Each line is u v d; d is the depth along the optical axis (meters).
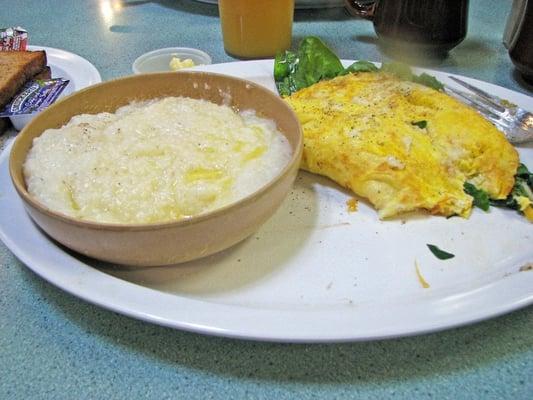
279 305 0.24
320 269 0.26
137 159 0.26
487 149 0.29
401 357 0.21
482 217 0.28
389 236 0.27
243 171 0.26
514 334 0.22
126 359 0.21
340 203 0.30
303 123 0.32
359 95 0.34
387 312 0.21
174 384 0.20
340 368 0.21
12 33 0.45
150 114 0.29
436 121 0.31
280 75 0.39
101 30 0.52
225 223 0.22
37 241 0.24
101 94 0.31
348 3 0.46
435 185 0.29
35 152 0.27
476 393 0.20
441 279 0.25
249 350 0.21
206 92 0.32
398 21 0.42
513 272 0.25
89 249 0.22
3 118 0.36
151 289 0.23
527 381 0.20
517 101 0.35
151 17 0.55
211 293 0.24
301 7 0.54
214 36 0.51
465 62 0.45
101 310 0.23
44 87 0.38
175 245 0.22
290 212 0.29
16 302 0.24
